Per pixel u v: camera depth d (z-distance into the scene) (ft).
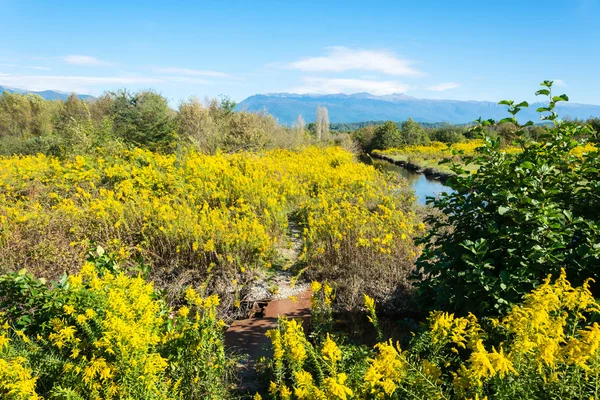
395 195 30.12
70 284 10.11
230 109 76.43
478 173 11.25
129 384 7.51
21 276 10.82
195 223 19.39
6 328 9.46
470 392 6.41
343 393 6.28
